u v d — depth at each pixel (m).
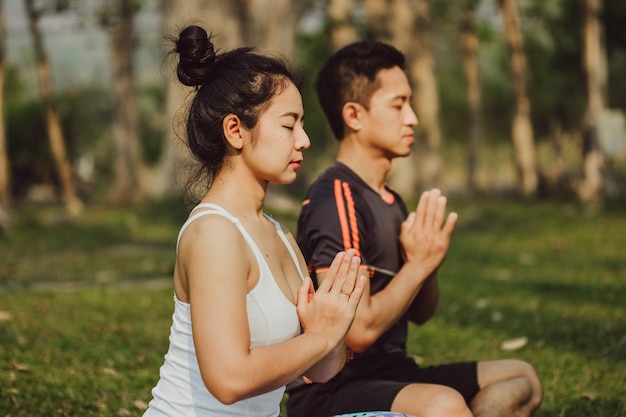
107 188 37.66
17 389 5.18
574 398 5.27
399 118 4.03
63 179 24.69
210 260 2.70
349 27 24.09
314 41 24.67
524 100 28.05
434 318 7.80
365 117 4.04
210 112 2.90
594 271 11.07
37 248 14.18
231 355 2.62
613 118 23.05
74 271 11.20
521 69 27.91
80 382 5.49
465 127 44.53
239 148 2.90
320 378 3.11
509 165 51.09
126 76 30.34
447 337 7.00
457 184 53.12
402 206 4.15
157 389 2.91
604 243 14.41
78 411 4.92
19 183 34.34
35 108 34.03
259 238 2.88
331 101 4.12
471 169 30.70
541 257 13.04
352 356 3.83
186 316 2.82
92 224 17.55
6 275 10.73
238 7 18.62
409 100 4.08
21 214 19.80
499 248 14.20
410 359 4.07
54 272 11.09
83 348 6.41
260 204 2.97
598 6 23.50
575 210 19.64
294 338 2.79
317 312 2.85
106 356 6.19
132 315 7.84
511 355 6.35
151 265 11.77
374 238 3.89
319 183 3.98
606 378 5.67
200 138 2.92
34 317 7.54
